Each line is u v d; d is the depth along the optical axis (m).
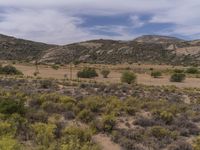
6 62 115.94
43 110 21.27
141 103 26.58
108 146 15.27
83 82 52.78
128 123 19.38
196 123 21.14
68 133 15.30
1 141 11.91
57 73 80.25
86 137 15.20
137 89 43.19
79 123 19.00
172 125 19.45
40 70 88.25
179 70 97.81
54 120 18.61
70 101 24.61
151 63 164.38
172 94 40.25
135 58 196.62
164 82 64.19
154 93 39.72
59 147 13.01
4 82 43.81
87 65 131.62
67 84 45.28
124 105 24.28
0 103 18.39
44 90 35.34
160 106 26.02
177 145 15.48
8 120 15.83
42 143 13.66
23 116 18.22
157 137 16.91
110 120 18.22
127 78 58.38
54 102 24.33
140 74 85.62
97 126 17.91
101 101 25.58
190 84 61.53
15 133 14.49
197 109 26.52
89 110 20.59
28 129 15.46
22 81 46.88
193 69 97.25
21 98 24.55
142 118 20.50
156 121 20.19
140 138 16.45
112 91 38.62
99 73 83.81
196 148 15.09
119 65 140.75
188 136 17.89
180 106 26.39
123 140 15.73
